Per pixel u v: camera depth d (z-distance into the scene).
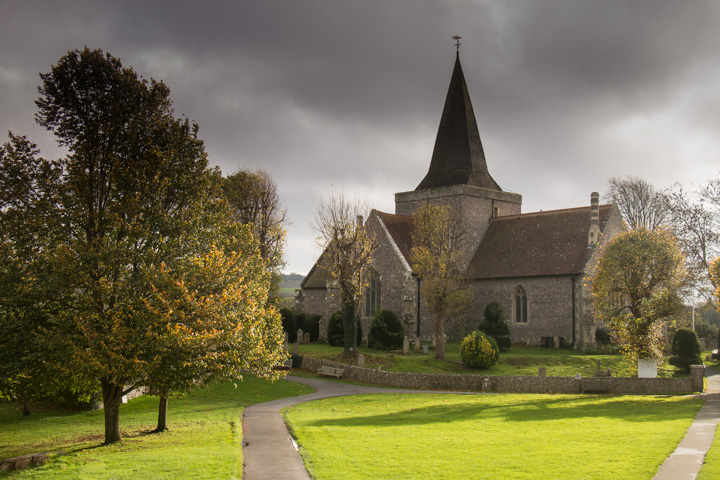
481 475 14.80
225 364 22.22
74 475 15.74
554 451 17.44
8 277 20.84
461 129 66.50
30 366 20.52
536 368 46.62
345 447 18.61
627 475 14.42
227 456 17.36
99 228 22.73
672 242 38.12
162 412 24.11
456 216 58.19
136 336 20.45
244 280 25.23
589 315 53.28
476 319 60.47
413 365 45.34
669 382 34.50
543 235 60.12
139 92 23.48
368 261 50.62
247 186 54.94
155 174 23.36
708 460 15.70
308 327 63.44
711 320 107.00
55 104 22.70
